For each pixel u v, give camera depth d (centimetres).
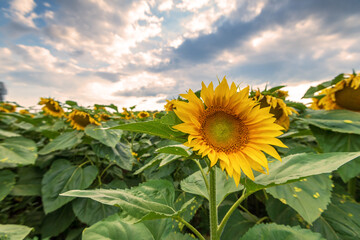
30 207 104
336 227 54
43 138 143
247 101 33
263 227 41
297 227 40
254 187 33
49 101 136
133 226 43
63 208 84
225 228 63
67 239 75
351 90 81
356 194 84
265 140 32
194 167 80
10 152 77
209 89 33
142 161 113
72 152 104
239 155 32
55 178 81
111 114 172
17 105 184
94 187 89
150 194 40
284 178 31
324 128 63
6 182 74
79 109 104
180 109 30
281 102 61
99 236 39
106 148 90
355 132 58
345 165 61
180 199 71
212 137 32
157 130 29
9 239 44
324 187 44
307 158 35
